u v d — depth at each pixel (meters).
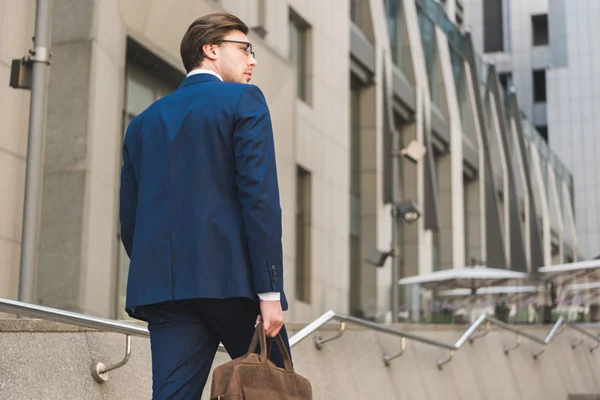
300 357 7.72
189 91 3.35
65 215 12.69
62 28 13.20
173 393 3.12
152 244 3.17
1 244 11.61
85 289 12.57
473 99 41.72
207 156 3.18
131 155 3.45
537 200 51.00
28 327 4.71
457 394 10.48
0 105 11.73
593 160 60.28
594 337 16.69
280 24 20.36
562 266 25.33
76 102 12.93
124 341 5.42
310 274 22.19
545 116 62.25
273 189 3.13
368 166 28.12
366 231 27.75
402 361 9.47
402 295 28.05
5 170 11.76
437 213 32.88
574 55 62.00
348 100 25.92
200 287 3.08
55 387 4.77
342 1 26.06
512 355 12.89
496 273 25.11
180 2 15.60
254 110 3.20
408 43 33.19
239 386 2.99
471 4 64.44
